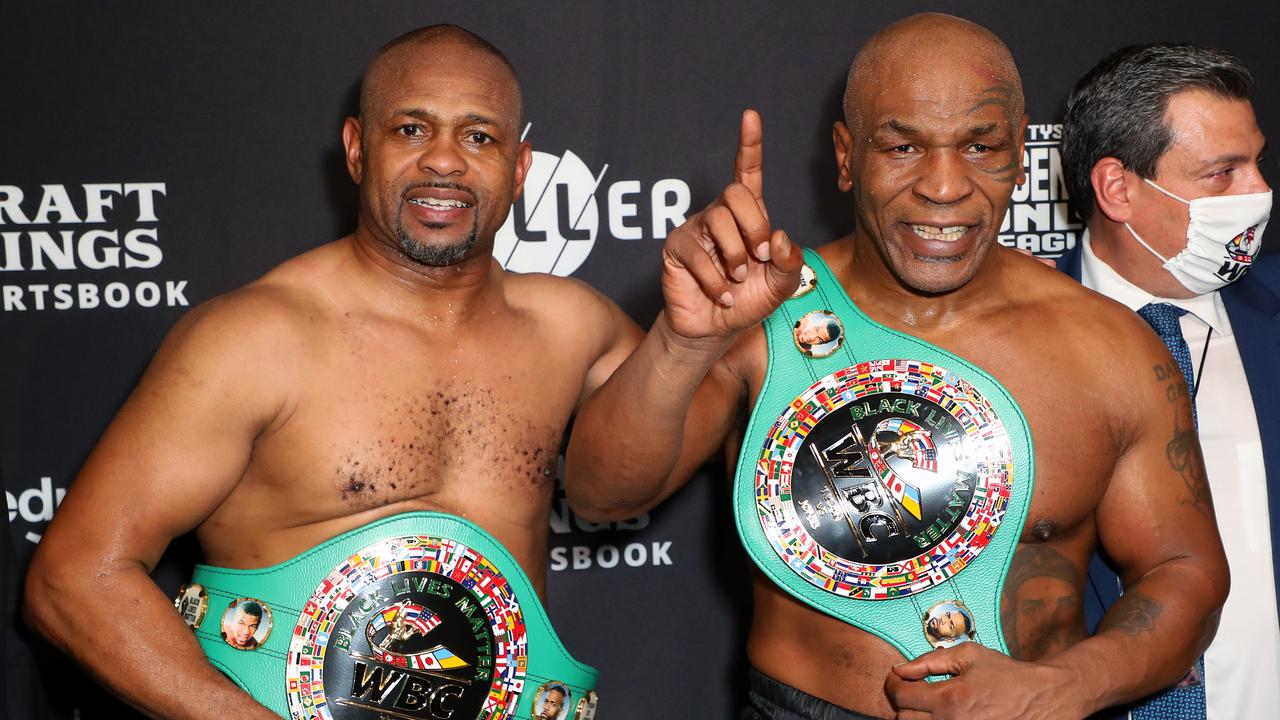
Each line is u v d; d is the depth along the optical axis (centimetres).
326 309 144
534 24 203
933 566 136
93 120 198
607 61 205
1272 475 172
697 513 213
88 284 201
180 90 199
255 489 141
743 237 120
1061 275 153
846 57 207
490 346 149
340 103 201
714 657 214
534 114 205
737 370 149
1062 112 212
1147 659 136
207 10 198
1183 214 171
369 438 141
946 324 146
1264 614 171
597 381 164
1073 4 211
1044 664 131
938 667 130
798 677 145
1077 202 186
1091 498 142
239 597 138
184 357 136
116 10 197
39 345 201
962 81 133
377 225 143
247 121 200
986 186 135
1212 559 144
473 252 145
